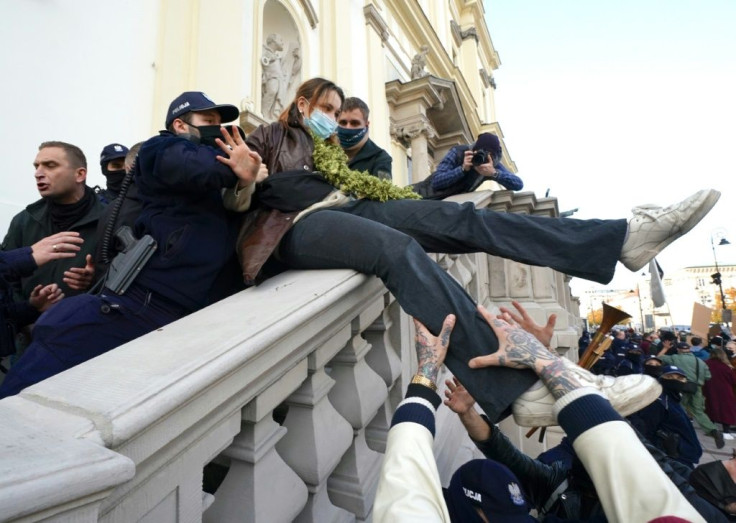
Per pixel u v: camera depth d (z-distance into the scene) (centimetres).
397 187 166
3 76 265
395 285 121
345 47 743
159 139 131
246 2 487
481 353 105
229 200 144
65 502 50
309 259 142
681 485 141
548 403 95
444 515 71
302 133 166
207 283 136
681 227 125
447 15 1648
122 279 123
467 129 1159
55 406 66
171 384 72
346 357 142
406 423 86
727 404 610
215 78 410
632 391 94
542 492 146
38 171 192
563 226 137
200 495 84
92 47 321
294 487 107
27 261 161
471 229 144
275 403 104
